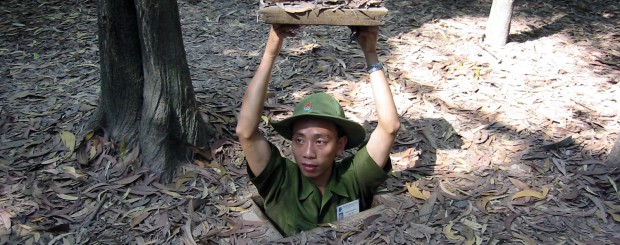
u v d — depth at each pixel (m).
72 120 3.85
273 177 2.85
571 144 3.71
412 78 4.64
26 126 3.81
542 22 6.12
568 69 4.89
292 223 2.90
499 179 3.34
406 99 4.30
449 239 2.80
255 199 3.18
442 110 4.16
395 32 5.63
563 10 6.55
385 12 2.53
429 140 3.77
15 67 4.83
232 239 2.82
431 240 2.79
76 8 6.18
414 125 3.95
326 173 2.87
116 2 3.15
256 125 2.68
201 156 3.48
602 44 5.57
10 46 5.26
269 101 4.21
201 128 3.48
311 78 4.64
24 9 6.10
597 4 6.82
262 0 2.60
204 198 3.19
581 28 6.01
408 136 3.81
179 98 3.32
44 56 5.06
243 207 3.13
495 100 4.30
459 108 4.19
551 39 5.61
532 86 4.55
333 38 5.40
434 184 3.29
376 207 2.99
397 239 2.77
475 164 3.51
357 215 2.91
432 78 4.66
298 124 2.70
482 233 2.85
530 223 2.94
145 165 3.36
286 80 4.58
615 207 3.08
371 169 2.83
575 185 3.27
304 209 2.89
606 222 2.97
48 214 3.03
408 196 3.16
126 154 3.40
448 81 4.61
